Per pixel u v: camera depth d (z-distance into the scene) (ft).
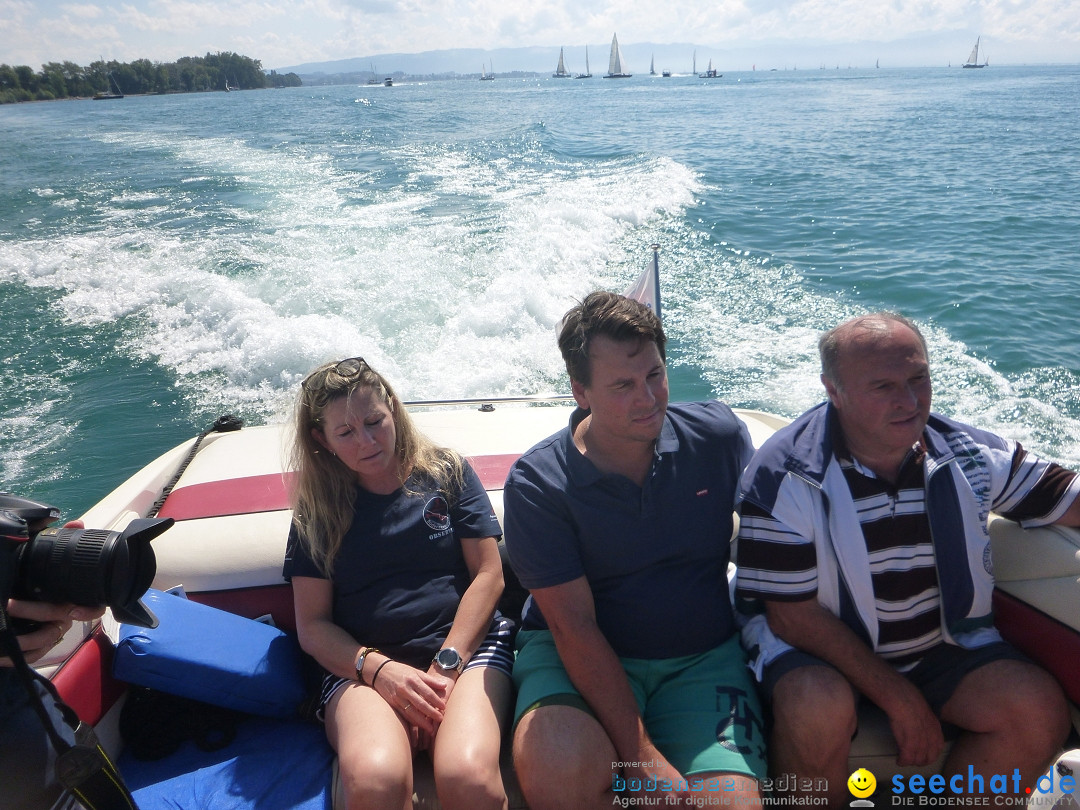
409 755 5.64
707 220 36.11
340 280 25.53
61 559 4.08
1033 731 5.50
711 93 189.16
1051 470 6.08
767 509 6.00
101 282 26.76
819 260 29.94
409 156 54.80
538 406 10.87
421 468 6.96
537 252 28.35
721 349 21.07
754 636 6.45
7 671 4.41
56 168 55.62
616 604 6.23
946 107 124.98
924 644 6.10
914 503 5.86
